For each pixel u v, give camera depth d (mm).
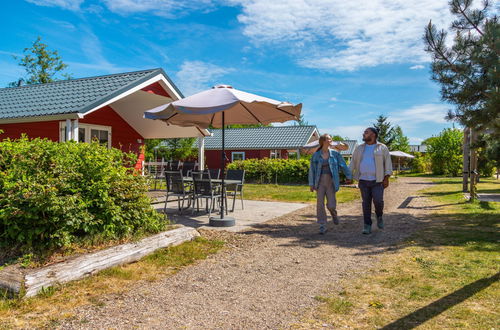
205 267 4230
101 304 3086
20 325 2654
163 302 3170
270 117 8023
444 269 4020
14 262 3584
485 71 7707
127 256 4223
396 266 4199
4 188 3852
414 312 2902
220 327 2693
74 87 11000
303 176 20734
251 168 21984
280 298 3281
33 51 34312
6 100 11547
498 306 2977
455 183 21078
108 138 13391
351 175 6285
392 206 10172
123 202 4789
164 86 11297
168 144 29891
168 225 5672
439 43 8047
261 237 5879
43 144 4324
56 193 3928
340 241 5613
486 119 7594
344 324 2723
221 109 5930
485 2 7934
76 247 4066
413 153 49688
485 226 6578
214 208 9023
